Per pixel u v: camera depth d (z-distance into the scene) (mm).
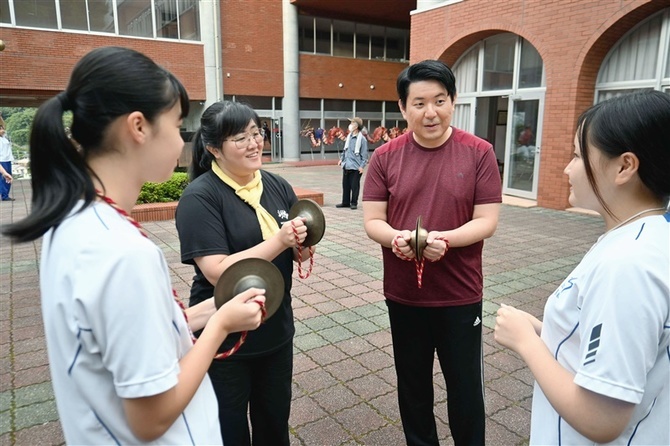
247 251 1794
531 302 4535
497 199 2090
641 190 1086
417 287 2121
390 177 2199
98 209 978
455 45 10953
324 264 5793
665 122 1014
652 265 973
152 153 1058
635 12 7953
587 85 8930
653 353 976
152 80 1021
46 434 2566
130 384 912
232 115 1812
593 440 1031
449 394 2205
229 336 1860
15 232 935
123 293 903
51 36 15594
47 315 976
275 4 20141
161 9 17469
